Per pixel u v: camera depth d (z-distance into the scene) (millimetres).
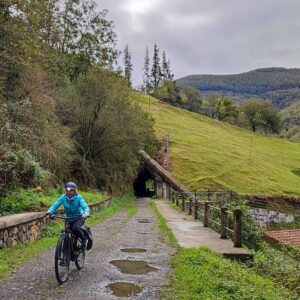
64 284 7828
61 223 15742
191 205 25891
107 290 7508
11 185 16281
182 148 81688
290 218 52656
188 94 152750
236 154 88625
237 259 11469
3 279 8047
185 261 10008
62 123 33438
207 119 124312
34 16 20750
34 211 14477
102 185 37688
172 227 18109
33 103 20891
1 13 18906
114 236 14922
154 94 147500
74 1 44062
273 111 142875
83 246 9070
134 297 7070
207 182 66250
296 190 70688
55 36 29547
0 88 18656
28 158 17625
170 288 7707
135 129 38406
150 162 57906
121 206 34344
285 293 8508
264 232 20281
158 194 57125
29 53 20453
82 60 45219
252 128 143375
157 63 163375
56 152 23281
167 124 99938
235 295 7180
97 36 46156
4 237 10430
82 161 32656
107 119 35469
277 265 11828
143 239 14172
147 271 9141
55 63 30797
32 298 6867
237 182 69562
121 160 41750
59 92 33312
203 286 7574
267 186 70000
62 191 22734
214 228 18219
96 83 34562
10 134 17906
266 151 103250
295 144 126000
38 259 10016
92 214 22344
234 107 143125
